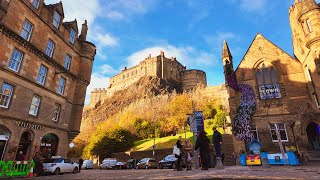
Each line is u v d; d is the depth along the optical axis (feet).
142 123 225.15
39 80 76.84
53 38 84.02
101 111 414.00
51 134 80.64
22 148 68.33
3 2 62.69
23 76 68.95
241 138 81.46
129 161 129.70
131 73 473.67
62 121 86.07
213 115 217.97
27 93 70.03
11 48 65.72
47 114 78.02
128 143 181.06
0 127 61.26
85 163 150.41
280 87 83.66
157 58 435.94
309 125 78.18
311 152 67.67
